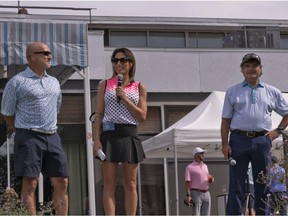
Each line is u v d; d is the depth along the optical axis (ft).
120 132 21.26
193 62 60.03
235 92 23.52
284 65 61.87
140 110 21.34
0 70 43.01
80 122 54.85
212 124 43.34
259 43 65.57
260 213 22.77
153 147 45.78
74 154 54.60
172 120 59.11
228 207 23.20
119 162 21.16
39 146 20.74
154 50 59.11
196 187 43.68
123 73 21.57
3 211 19.17
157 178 57.00
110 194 21.36
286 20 69.82
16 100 20.99
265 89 23.57
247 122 23.04
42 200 40.42
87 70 35.50
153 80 58.85
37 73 21.33
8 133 45.09
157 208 56.65
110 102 21.44
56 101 21.50
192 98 59.82
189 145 43.80
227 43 65.82
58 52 33.63
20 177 20.93
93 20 64.13
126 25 65.62
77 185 54.54
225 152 23.49
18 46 33.06
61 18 60.29
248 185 26.30
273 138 23.40
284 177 21.16
